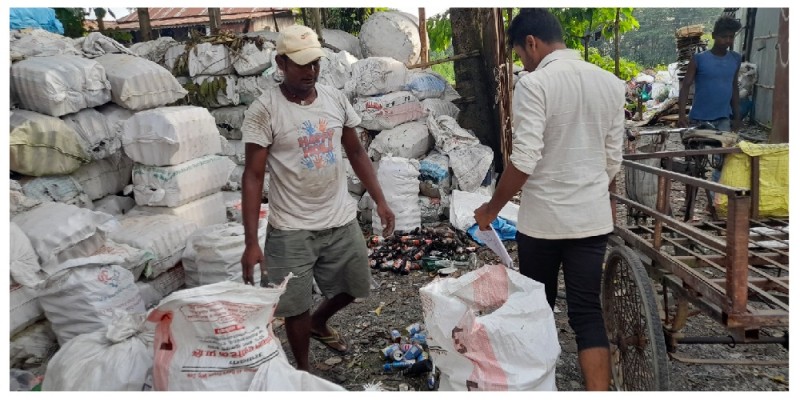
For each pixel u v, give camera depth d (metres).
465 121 6.70
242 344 2.05
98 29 7.29
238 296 2.07
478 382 2.13
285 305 2.61
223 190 5.21
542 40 2.36
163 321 2.12
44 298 2.79
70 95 3.48
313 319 3.06
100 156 3.73
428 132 5.66
